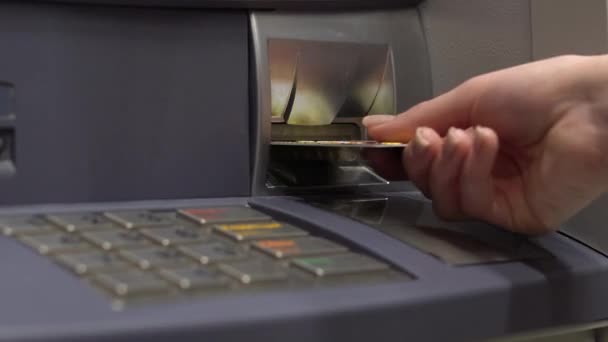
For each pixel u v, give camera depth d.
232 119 0.84
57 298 0.48
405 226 0.74
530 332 0.65
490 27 0.90
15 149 0.73
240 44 0.85
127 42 0.79
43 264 0.55
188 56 0.82
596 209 0.75
